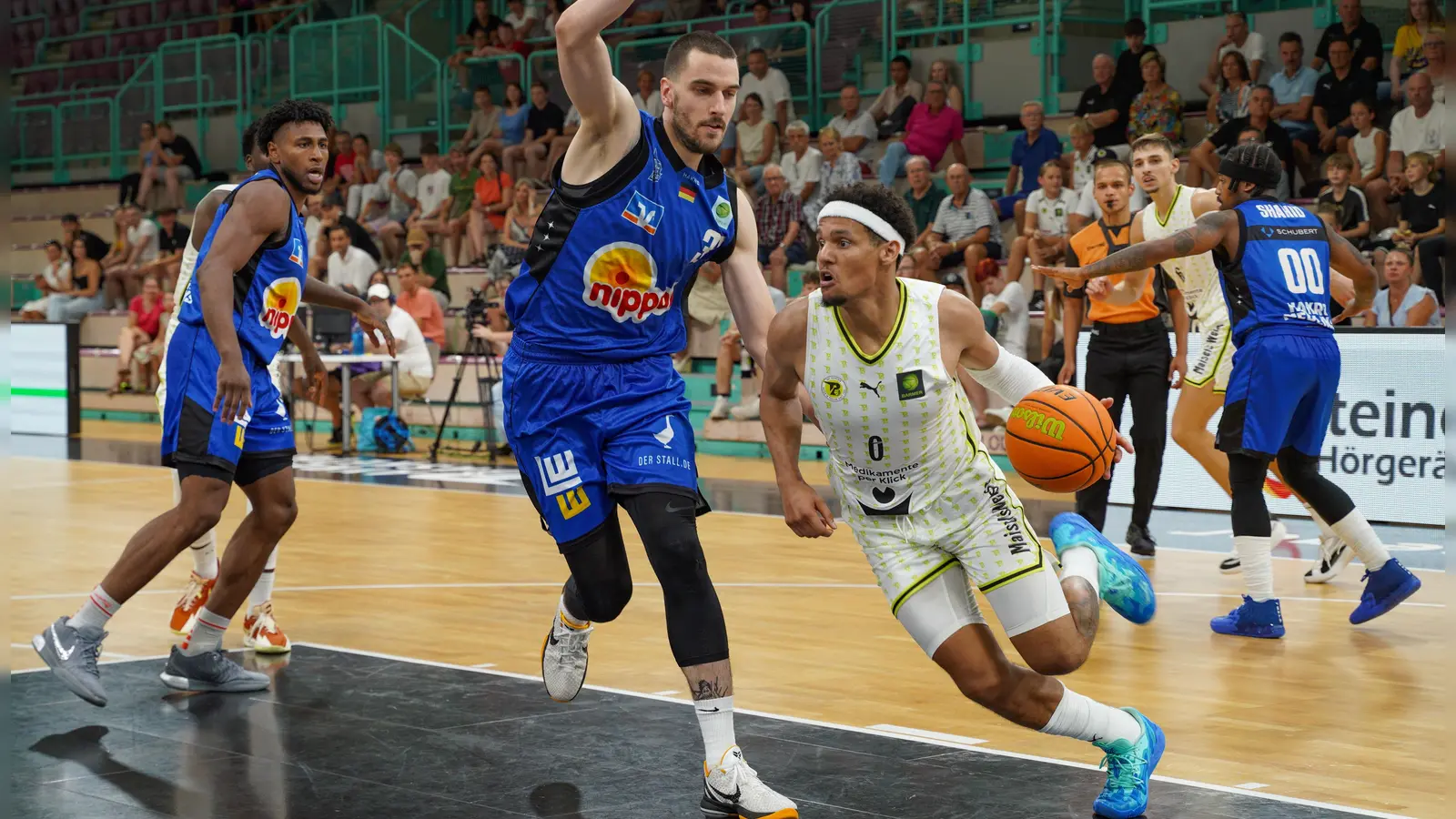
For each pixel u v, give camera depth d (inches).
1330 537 257.6
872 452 127.8
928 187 502.6
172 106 791.1
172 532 168.6
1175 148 488.1
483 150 650.2
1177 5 535.2
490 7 747.4
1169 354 286.7
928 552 129.9
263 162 178.4
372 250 609.9
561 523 139.8
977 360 130.3
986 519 127.7
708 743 131.8
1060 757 151.0
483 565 281.3
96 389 703.1
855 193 120.3
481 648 207.2
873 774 143.8
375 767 147.1
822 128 580.4
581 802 135.6
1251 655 202.5
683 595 133.1
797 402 136.6
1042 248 452.4
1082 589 129.9
